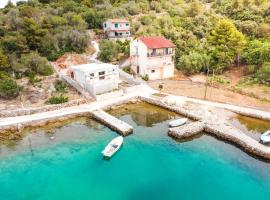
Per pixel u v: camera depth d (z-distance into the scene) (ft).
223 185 105.29
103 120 150.41
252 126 146.00
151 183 106.93
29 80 193.67
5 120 146.00
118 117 159.53
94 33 306.96
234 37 234.17
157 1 397.19
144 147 130.21
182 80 215.10
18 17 274.36
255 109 161.58
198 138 138.92
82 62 237.25
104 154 119.55
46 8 335.06
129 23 292.81
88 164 117.19
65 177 108.99
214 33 245.04
